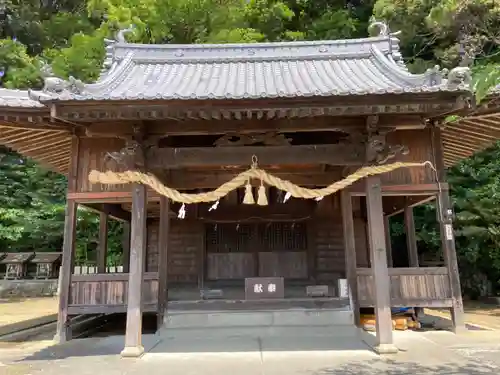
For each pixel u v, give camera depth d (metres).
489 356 6.18
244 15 21.06
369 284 8.50
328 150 6.90
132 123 6.69
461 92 5.88
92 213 20.22
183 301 8.97
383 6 16.62
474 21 13.36
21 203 21.83
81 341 7.97
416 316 9.42
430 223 16.00
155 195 8.94
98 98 5.89
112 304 8.07
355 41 10.02
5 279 19.69
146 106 6.09
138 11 17.23
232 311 8.50
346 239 8.78
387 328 6.50
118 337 8.39
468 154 10.45
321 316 8.38
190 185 9.31
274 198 12.82
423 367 5.56
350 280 8.55
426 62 16.86
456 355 6.26
